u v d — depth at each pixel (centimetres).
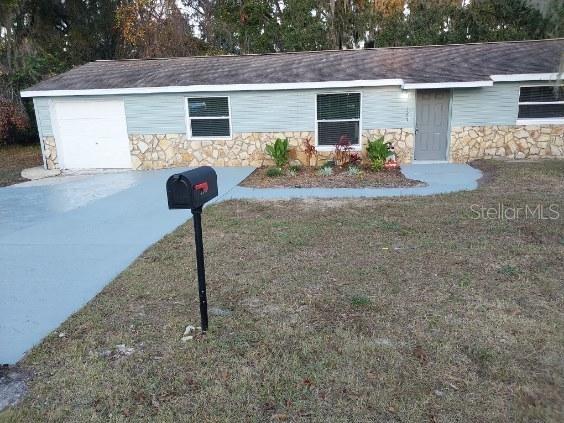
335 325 343
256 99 1187
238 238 572
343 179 991
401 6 1992
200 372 289
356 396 263
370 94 1155
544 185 840
